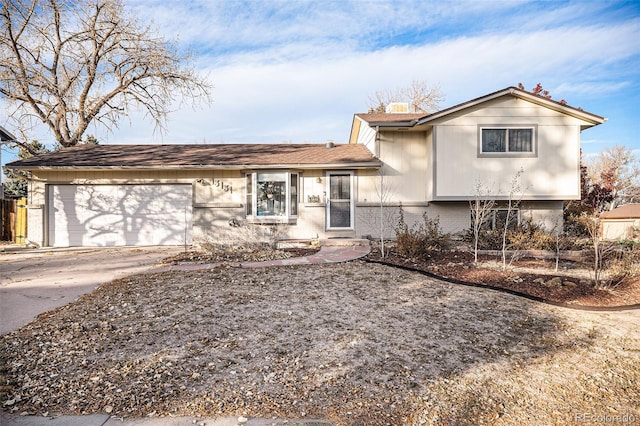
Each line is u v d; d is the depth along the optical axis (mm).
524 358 4672
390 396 3766
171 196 13164
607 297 6844
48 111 18906
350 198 13367
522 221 12766
